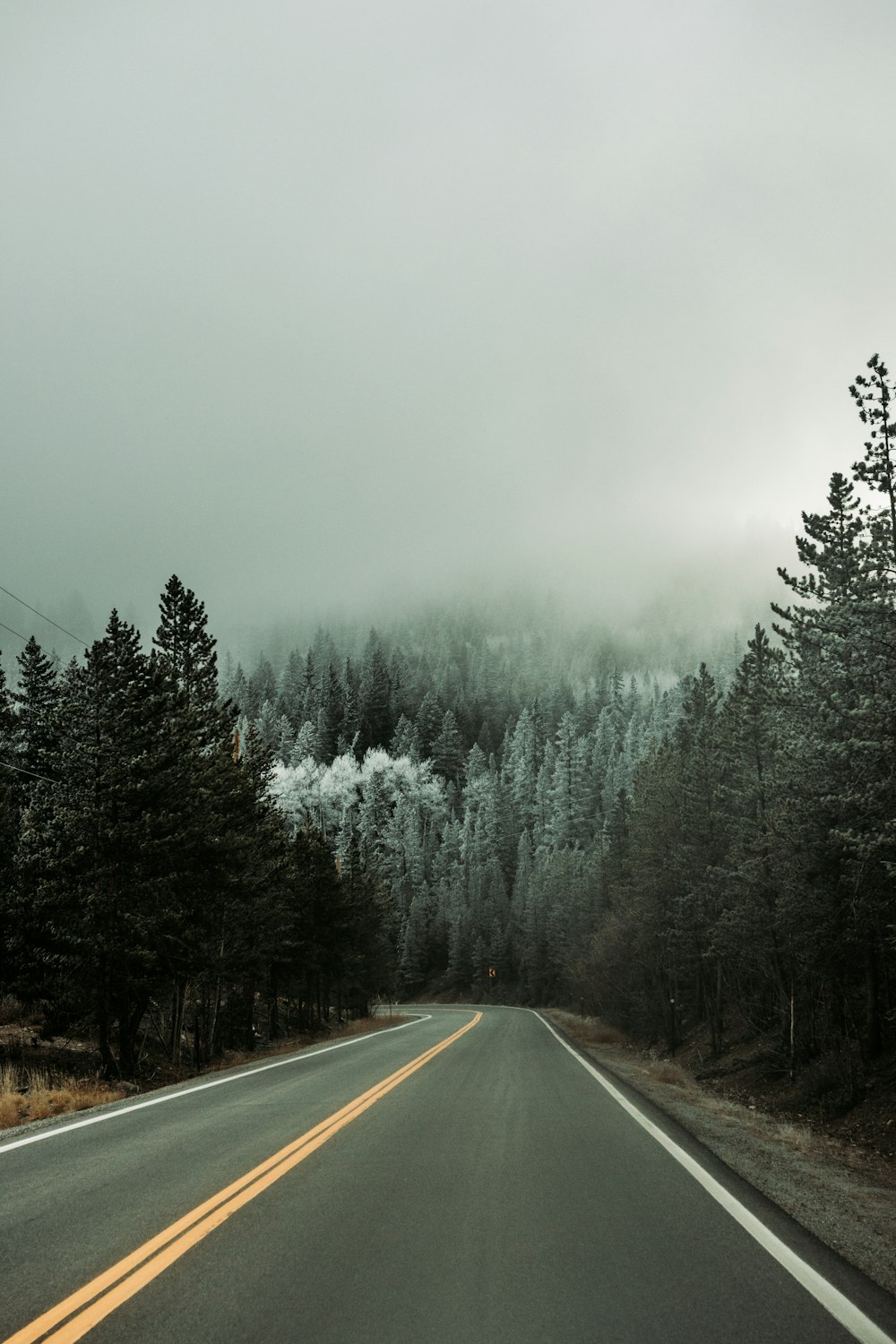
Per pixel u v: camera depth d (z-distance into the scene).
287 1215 6.51
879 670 15.23
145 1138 10.03
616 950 43.72
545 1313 4.60
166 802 22.09
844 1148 12.63
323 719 190.25
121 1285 5.02
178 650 31.56
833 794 18.22
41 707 33.72
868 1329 4.43
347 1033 42.03
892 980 22.31
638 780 45.22
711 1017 31.97
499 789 150.62
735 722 29.14
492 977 102.00
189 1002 32.84
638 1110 12.41
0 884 22.89
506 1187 7.41
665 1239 5.93
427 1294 4.87
